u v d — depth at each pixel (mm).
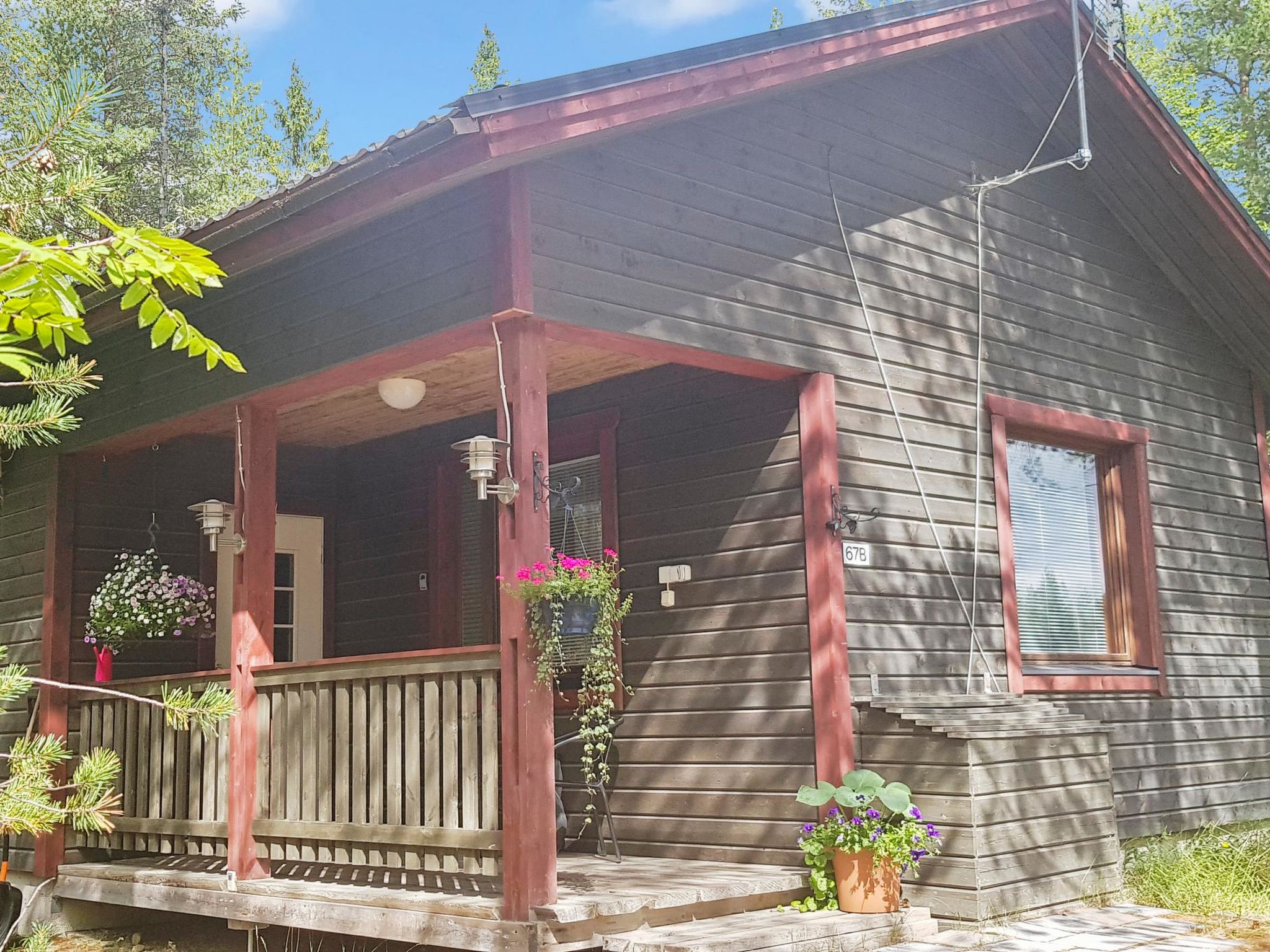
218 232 5895
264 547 6598
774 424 6719
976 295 7840
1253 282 9383
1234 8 21672
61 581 8062
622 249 5680
